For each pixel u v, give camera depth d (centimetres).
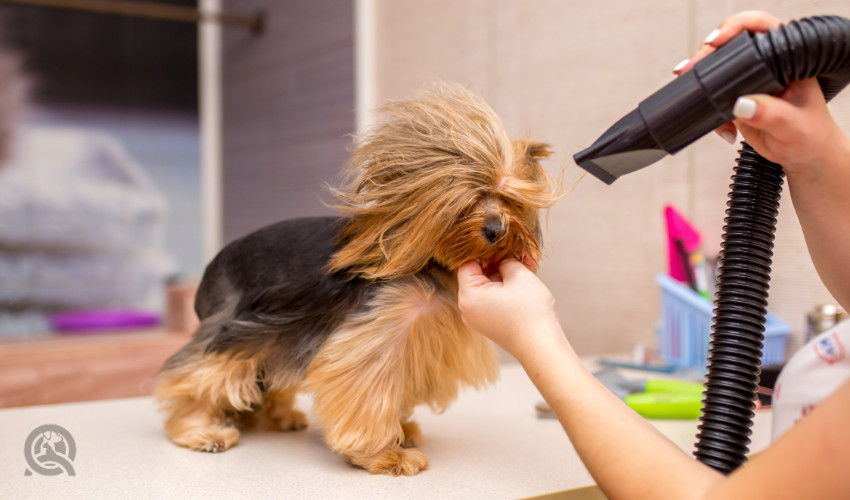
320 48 393
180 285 418
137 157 473
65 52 445
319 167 394
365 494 105
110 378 334
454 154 115
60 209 448
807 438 58
